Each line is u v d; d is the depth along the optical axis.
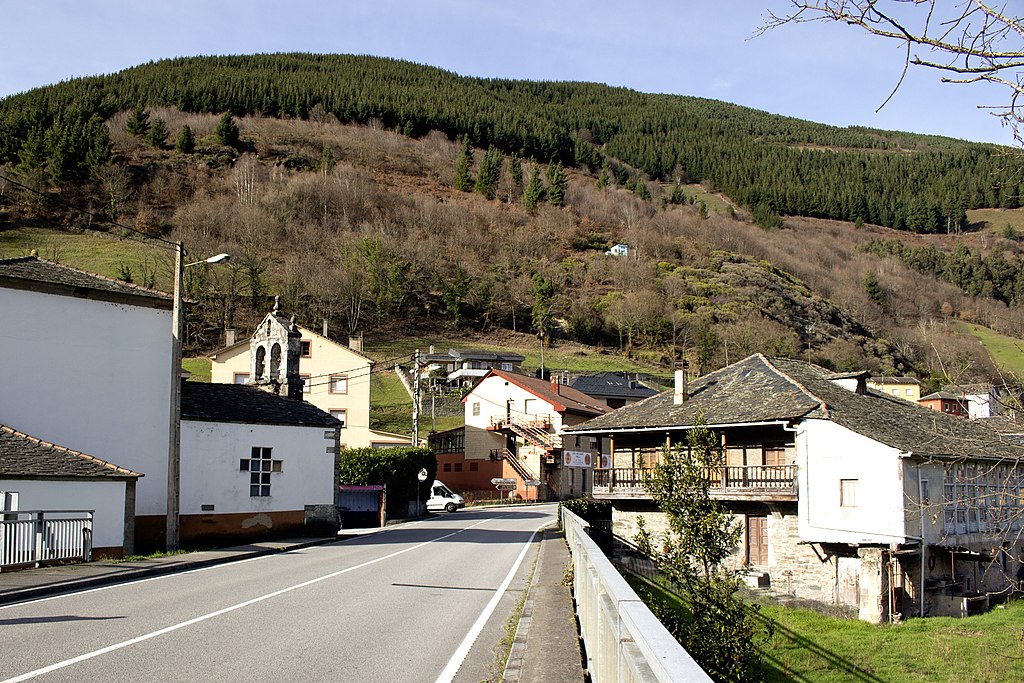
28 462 18.30
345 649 8.89
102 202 113.38
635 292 113.31
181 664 7.96
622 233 141.12
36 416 21.48
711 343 93.56
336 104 185.12
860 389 33.75
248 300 93.81
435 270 116.19
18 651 8.52
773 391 30.66
